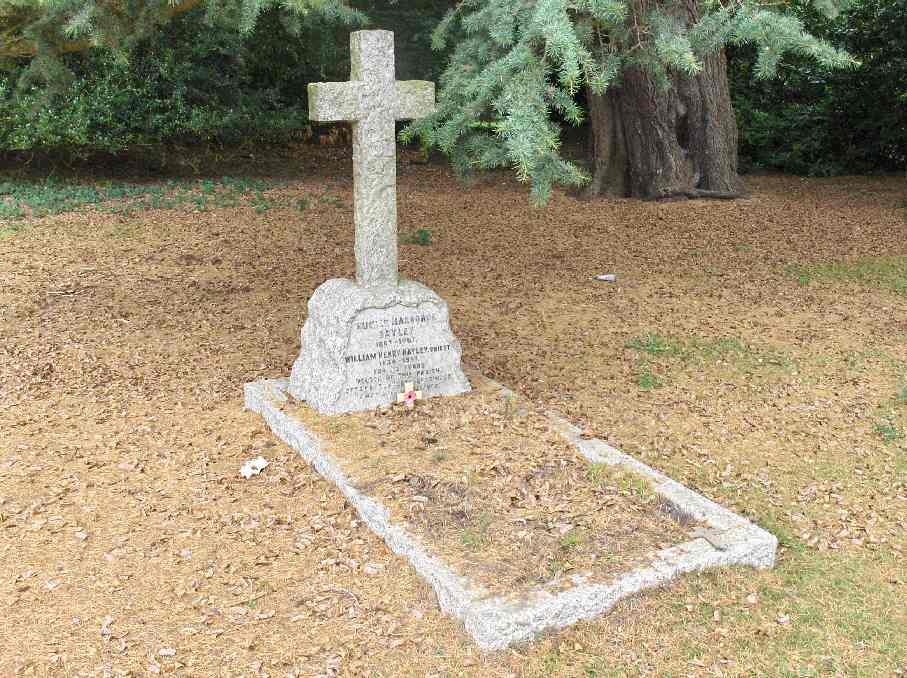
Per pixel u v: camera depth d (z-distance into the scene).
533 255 11.22
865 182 16.81
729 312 8.88
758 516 5.00
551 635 3.88
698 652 3.80
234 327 8.41
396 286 6.03
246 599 4.20
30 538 4.75
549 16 4.71
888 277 10.06
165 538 4.74
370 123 5.69
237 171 17.72
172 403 6.57
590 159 15.13
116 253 11.19
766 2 5.48
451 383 6.20
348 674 3.68
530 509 4.69
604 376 7.14
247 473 5.38
